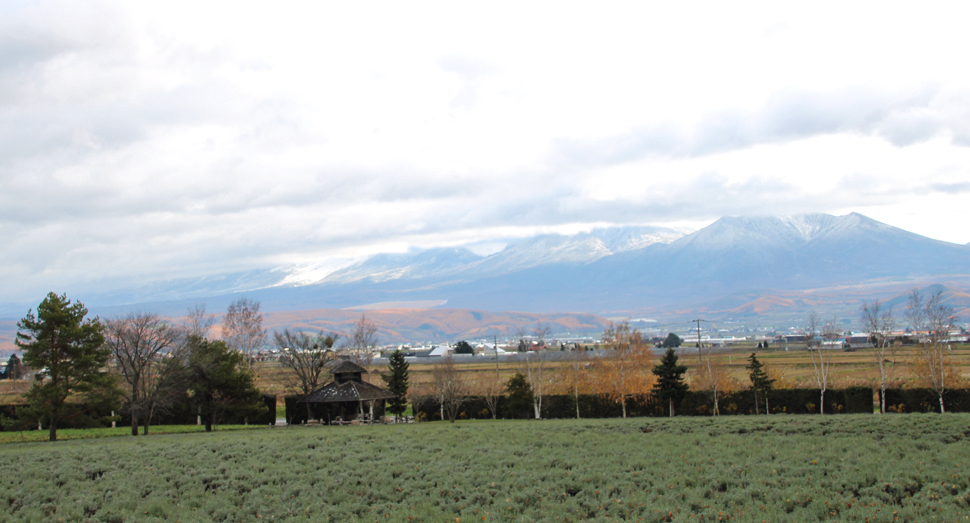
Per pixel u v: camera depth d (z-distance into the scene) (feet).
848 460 87.45
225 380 238.07
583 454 101.55
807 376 375.45
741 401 257.75
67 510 73.56
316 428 213.87
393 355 305.53
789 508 68.03
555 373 400.88
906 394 238.07
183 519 69.62
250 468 96.17
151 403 225.56
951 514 62.13
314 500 76.84
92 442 171.01
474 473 87.30
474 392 303.89
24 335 203.21
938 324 309.22
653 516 65.51
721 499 71.31
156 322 246.68
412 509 71.51
